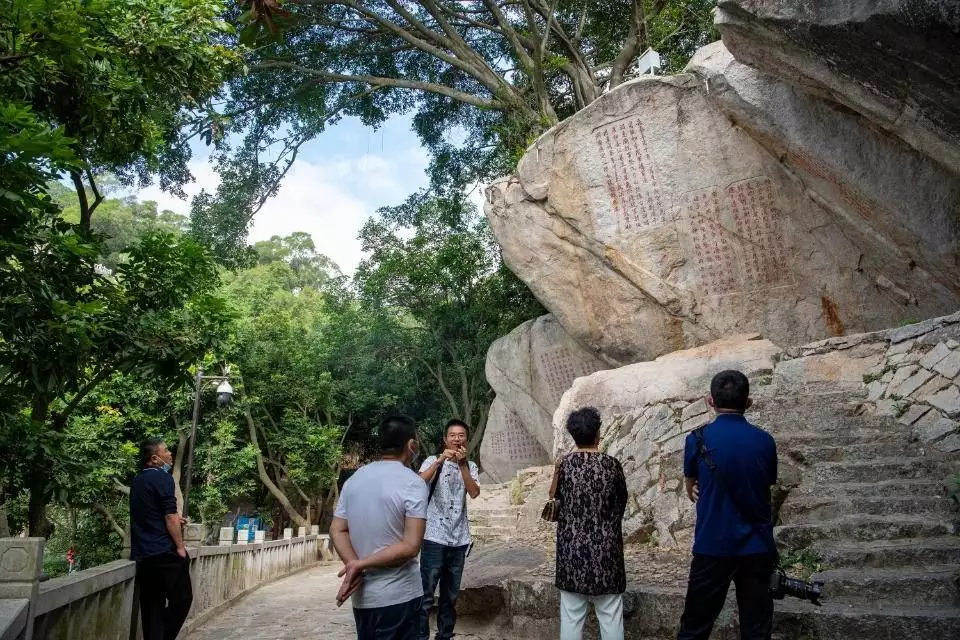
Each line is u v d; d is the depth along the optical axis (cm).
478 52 1945
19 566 309
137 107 638
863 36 569
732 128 1028
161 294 625
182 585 458
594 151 1117
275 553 1265
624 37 1722
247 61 1702
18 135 434
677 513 584
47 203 512
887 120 655
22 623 297
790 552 449
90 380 633
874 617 350
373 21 1755
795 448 574
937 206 768
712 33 1464
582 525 374
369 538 294
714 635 391
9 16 480
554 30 1568
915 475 519
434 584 459
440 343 2116
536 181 1170
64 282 551
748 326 1012
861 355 754
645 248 1084
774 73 759
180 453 1852
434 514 468
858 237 909
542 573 544
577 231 1139
